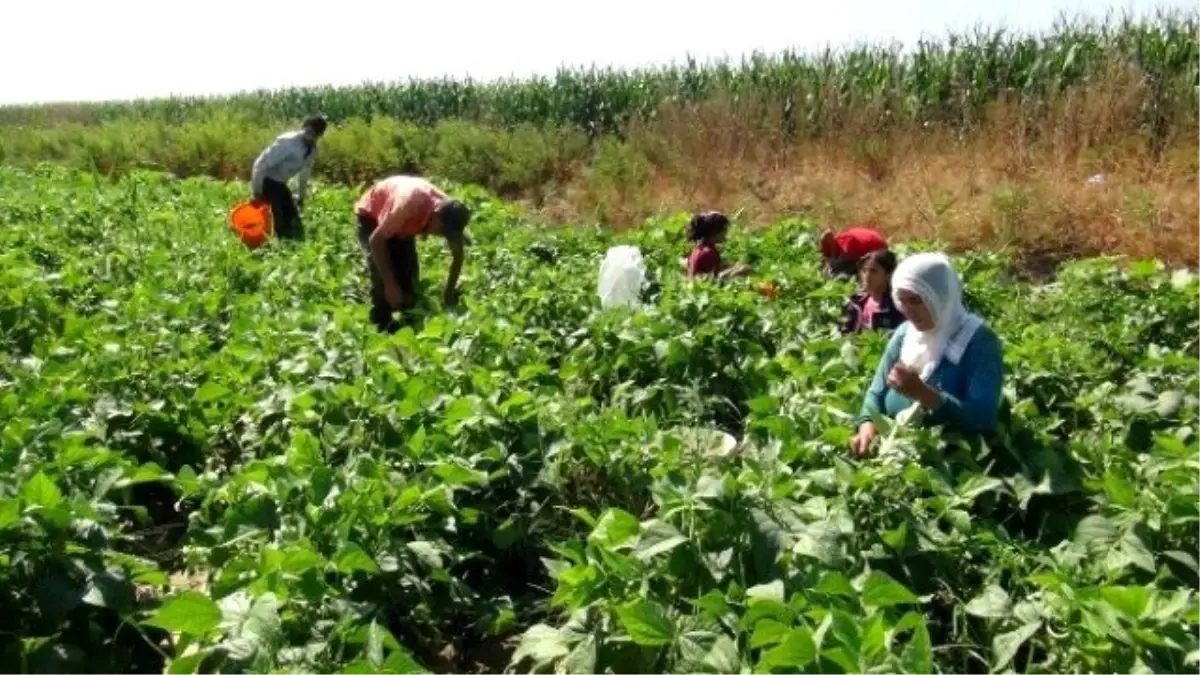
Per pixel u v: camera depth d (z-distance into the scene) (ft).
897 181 46.98
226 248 31.99
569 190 55.93
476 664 13.28
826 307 25.46
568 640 10.93
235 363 20.30
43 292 25.25
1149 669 9.16
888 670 8.53
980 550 12.18
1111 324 23.09
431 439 15.24
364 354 20.08
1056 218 39.47
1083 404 17.92
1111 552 11.68
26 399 16.93
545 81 74.38
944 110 54.03
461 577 14.40
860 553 11.59
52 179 59.57
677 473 13.07
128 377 18.85
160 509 17.53
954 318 15.20
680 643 9.77
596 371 21.13
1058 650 10.18
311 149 39.01
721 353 21.11
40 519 11.47
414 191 24.34
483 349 21.20
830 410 16.02
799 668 8.82
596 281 28.86
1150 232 37.93
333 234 38.91
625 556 11.42
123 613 11.34
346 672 9.25
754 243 34.73
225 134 73.77
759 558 11.18
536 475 15.43
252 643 9.97
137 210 43.29
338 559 11.51
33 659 10.92
